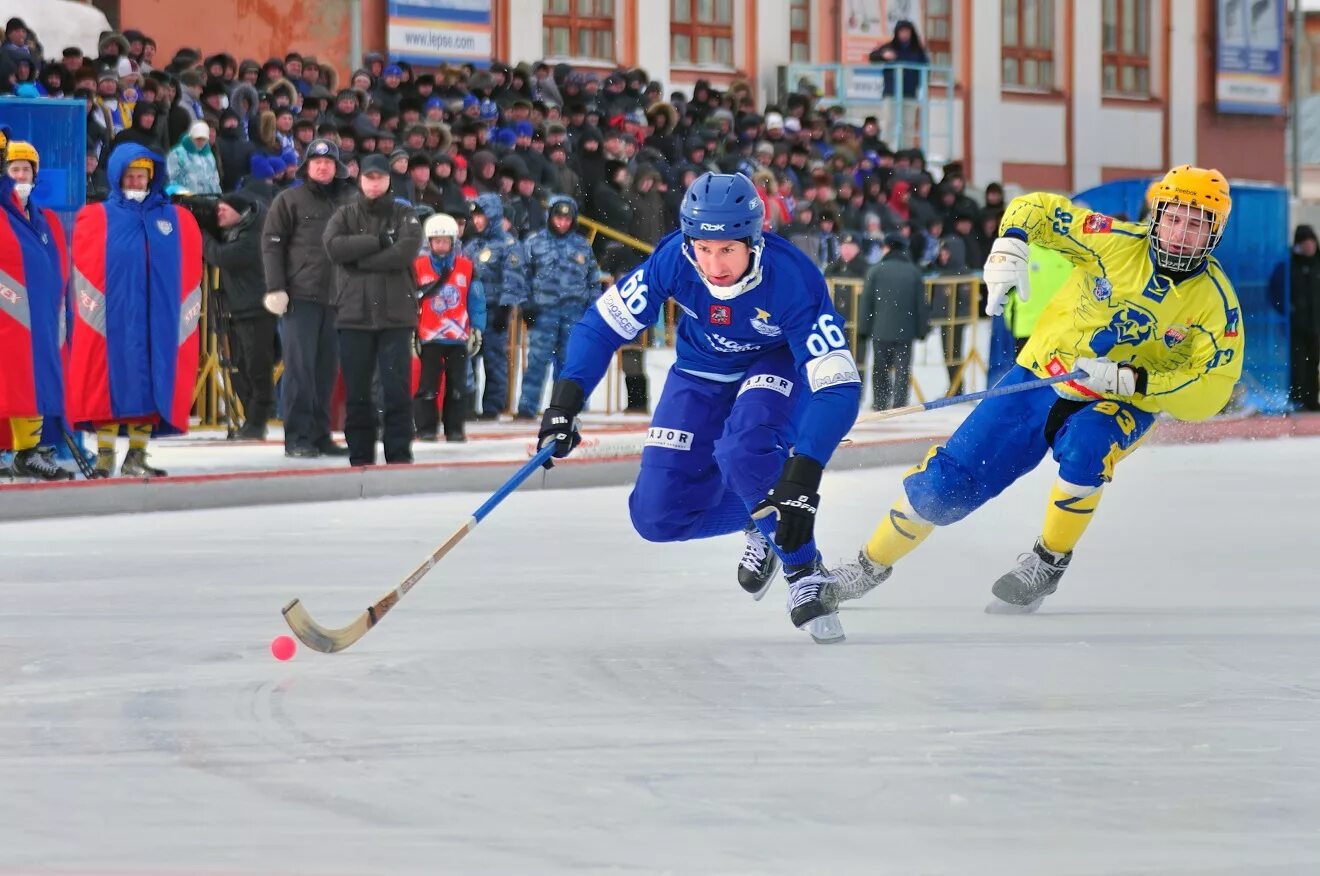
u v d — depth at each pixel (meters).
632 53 59.19
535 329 34.84
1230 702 10.43
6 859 7.25
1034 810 7.98
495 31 55.78
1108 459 13.70
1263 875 7.04
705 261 11.98
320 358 27.19
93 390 22.95
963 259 43.69
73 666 11.61
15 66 33.28
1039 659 11.90
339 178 27.08
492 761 8.93
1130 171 72.00
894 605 14.55
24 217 22.12
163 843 7.48
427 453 28.06
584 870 7.08
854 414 12.14
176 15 48.91
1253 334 37.84
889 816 7.88
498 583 15.63
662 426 13.04
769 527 12.57
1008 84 69.12
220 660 11.82
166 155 32.84
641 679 11.16
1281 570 16.75
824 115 52.19
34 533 19.45
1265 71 74.88
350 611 14.02
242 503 22.62
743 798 8.19
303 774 8.66
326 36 51.28
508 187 36.03
